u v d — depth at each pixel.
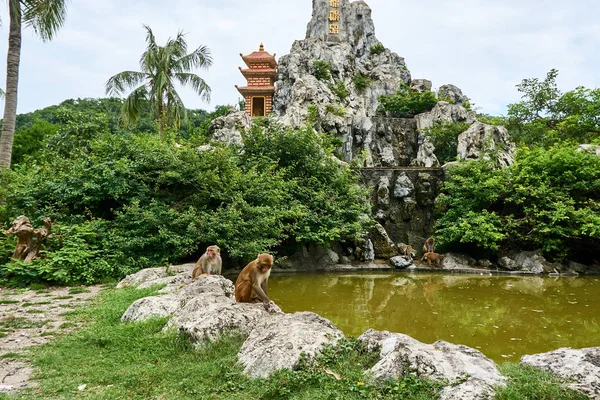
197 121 54.62
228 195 13.72
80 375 4.34
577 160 17.48
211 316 5.30
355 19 52.16
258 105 47.97
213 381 4.10
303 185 17.73
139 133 17.44
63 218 12.77
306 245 16.89
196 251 13.70
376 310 9.80
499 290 12.48
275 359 4.09
